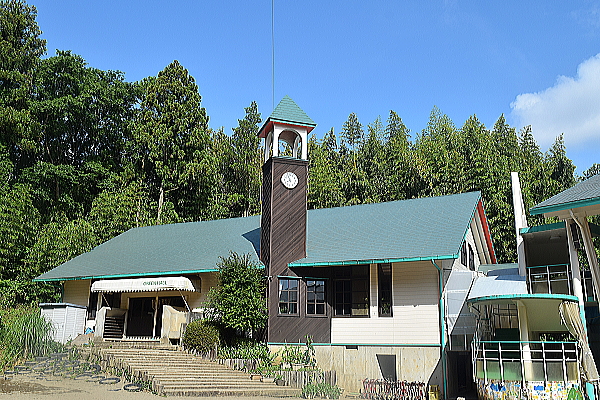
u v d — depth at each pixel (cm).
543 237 2339
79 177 4550
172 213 4600
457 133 4928
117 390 1788
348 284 2470
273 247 2508
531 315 2112
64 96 4491
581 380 1775
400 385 2067
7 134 4228
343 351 2378
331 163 5441
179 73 4981
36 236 3741
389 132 6481
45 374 1928
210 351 2284
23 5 4619
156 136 4684
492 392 1852
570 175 4791
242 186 5397
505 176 4194
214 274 2694
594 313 2119
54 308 2617
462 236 2345
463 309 2317
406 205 2878
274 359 2302
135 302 2889
